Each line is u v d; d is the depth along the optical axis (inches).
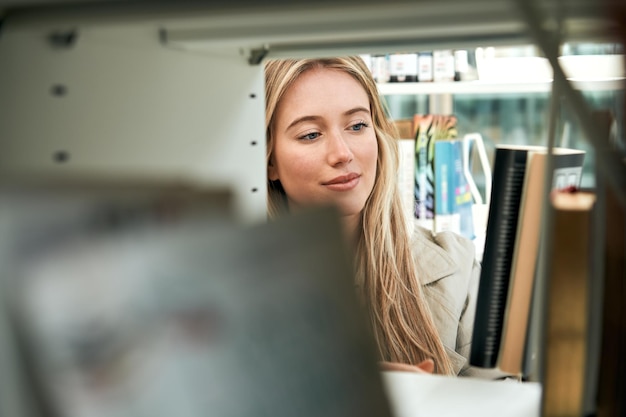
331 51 19.4
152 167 17.2
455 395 17.4
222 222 10.0
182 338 10.1
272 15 12.5
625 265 13.7
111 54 15.8
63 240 9.7
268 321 10.4
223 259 10.0
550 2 12.4
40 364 9.9
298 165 45.1
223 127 20.3
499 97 86.2
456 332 50.8
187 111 18.6
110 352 10.0
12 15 13.8
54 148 14.5
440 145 69.0
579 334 13.8
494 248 17.0
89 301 9.8
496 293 17.2
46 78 14.3
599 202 13.7
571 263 13.6
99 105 15.5
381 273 46.0
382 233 46.4
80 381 9.9
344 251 10.8
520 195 16.6
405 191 68.7
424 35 17.3
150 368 10.1
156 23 13.0
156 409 10.2
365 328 11.2
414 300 47.8
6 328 9.7
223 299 10.1
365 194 45.6
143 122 16.9
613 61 13.9
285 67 44.1
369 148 45.6
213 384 10.3
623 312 13.8
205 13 12.7
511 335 17.2
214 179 18.3
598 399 14.1
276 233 10.3
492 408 16.4
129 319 9.9
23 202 9.6
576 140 17.3
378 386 11.4
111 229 9.7
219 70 20.1
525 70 66.6
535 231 16.5
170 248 9.8
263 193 22.3
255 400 10.5
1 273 9.5
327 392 10.9
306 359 10.8
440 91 69.2
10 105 13.7
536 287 16.7
